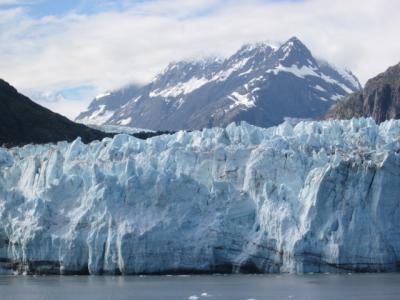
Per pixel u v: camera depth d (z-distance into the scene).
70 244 176.88
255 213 174.38
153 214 173.75
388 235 165.12
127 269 171.38
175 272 172.75
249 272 171.00
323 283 153.88
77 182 186.38
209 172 184.88
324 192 166.12
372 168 166.62
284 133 198.62
